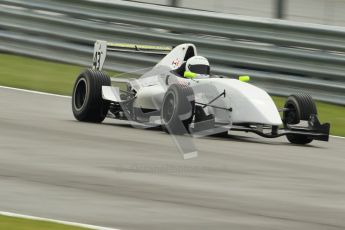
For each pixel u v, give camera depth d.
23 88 53.66
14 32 64.00
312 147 41.12
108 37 60.88
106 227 22.42
